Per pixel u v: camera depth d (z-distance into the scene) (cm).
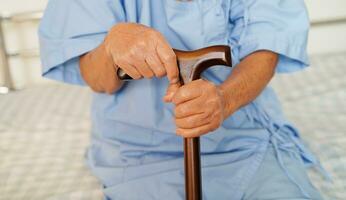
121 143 91
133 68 64
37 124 138
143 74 64
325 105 145
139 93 87
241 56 94
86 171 109
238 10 96
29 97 159
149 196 83
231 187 84
